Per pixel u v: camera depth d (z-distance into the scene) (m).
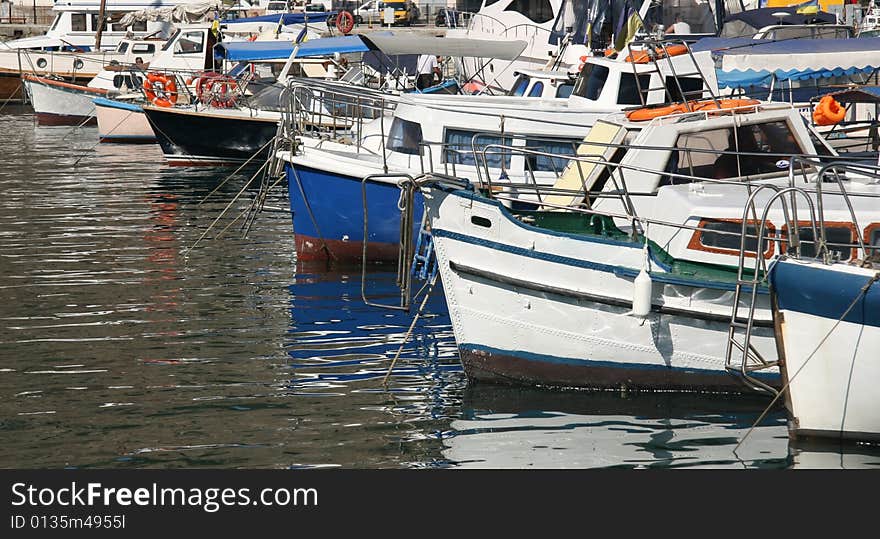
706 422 10.57
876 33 22.56
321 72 35.75
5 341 13.01
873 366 9.54
